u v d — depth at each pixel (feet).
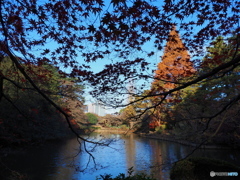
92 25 9.48
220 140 41.75
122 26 8.87
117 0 7.98
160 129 71.87
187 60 16.93
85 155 40.37
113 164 33.47
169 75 17.57
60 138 63.82
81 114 70.08
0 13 9.00
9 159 33.73
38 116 39.42
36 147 45.91
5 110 33.50
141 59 15.21
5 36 9.55
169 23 12.30
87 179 25.39
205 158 23.73
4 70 17.81
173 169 23.22
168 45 15.99
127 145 54.54
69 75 15.79
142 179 15.07
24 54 12.94
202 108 31.65
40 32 12.31
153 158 38.01
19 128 37.96
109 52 15.15
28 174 26.45
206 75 10.12
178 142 56.75
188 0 10.53
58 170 28.91
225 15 13.00
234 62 9.51
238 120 24.91
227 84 36.22
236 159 34.53
